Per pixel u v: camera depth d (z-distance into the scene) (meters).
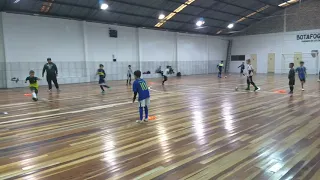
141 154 3.49
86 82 15.90
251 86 12.32
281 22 22.41
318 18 20.39
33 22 13.70
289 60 22.28
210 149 3.63
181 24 19.84
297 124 4.94
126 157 3.39
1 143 4.07
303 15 21.11
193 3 16.22
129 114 6.18
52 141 4.14
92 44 16.27
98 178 2.79
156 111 6.48
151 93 10.09
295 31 21.70
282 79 16.41
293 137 4.12
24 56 13.50
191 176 2.79
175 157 3.36
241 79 17.06
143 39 19.06
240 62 25.78
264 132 4.43
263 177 2.73
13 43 13.09
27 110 6.84
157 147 3.76
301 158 3.24
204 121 5.32
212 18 19.70
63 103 7.94
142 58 19.09
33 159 3.38
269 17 22.88
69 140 4.18
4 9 12.45
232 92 10.16
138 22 17.64
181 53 22.25
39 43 13.99
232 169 2.95
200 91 10.64
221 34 25.55
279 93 9.59
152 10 16.06
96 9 14.39
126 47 18.17
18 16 13.16
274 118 5.49
